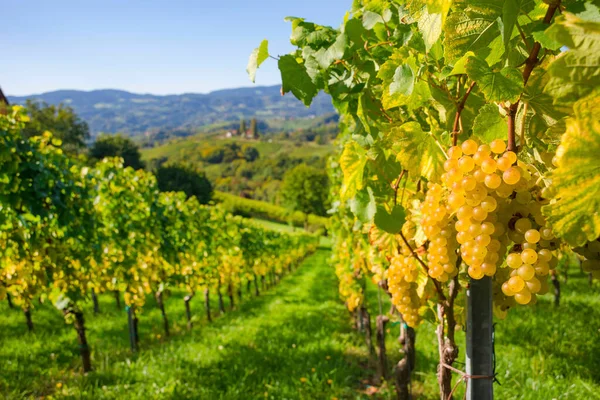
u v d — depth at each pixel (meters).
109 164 8.97
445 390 1.88
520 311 7.97
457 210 1.11
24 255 5.62
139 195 9.47
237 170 131.75
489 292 1.35
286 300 13.80
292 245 26.52
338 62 2.07
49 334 9.57
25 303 6.39
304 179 56.41
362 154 1.88
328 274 21.33
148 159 150.62
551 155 1.13
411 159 1.34
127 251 8.74
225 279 14.08
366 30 1.99
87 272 7.22
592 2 0.83
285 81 2.00
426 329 7.25
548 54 1.08
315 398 5.36
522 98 1.07
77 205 6.70
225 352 7.30
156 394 5.48
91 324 10.68
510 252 1.14
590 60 0.69
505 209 1.10
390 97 1.42
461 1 1.04
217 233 14.16
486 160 1.04
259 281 22.14
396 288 2.15
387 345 7.40
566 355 5.59
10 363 7.28
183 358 7.00
